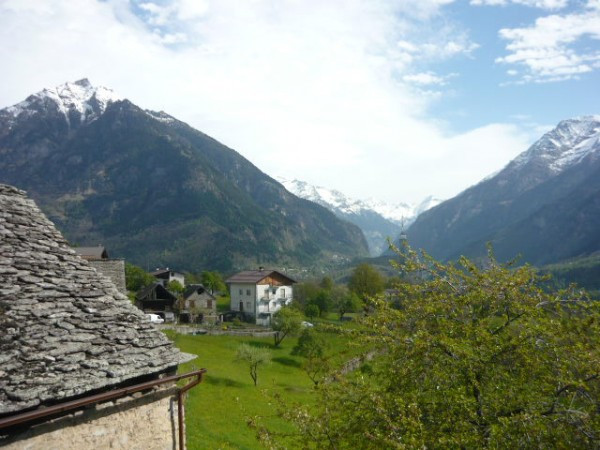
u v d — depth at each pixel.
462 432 9.27
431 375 10.49
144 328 9.55
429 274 12.43
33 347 7.68
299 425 10.43
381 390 10.94
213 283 121.56
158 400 9.43
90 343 8.43
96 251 46.47
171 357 9.32
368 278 96.69
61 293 9.01
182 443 9.77
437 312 11.58
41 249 9.69
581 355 9.05
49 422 7.56
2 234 9.35
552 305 10.70
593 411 8.98
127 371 8.33
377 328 11.38
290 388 43.62
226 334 68.75
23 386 7.00
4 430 7.04
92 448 8.14
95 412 8.23
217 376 43.03
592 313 9.73
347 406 10.73
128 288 96.62
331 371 11.62
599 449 8.38
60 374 7.52
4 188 10.45
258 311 96.31
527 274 11.34
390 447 9.48
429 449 9.18
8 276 8.59
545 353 9.89
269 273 99.25
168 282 110.69
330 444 10.38
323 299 90.12
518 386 9.90
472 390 10.23
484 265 12.87
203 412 31.09
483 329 10.38
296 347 55.75
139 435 8.98
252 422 11.41
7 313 7.93
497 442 8.55
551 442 8.69
